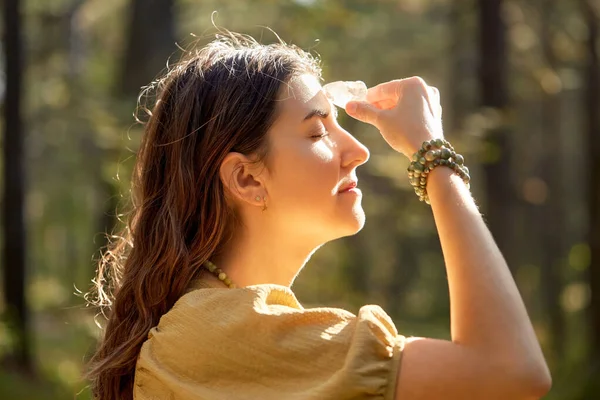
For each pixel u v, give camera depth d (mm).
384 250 36000
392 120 2221
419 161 2129
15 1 13484
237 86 2250
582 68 21219
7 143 13531
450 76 23859
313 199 2223
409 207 21859
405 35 27359
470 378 1841
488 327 1868
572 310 25562
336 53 20922
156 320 2246
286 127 2230
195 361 2023
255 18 15828
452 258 1978
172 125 2318
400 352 1904
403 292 36312
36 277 27797
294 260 2307
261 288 2047
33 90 19844
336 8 12789
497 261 1956
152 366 2088
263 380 1958
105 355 2328
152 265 2277
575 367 14703
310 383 1919
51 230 31344
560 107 31453
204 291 2109
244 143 2230
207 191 2264
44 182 25406
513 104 21078
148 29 12227
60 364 12578
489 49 15711
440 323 29359
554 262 30281
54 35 20297
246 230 2279
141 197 2418
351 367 1862
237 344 1983
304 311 1972
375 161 13930
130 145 10531
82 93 18797
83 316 10453
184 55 2574
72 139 16234
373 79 26688
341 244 23359
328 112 2270
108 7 23344
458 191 2070
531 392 1835
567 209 35781
